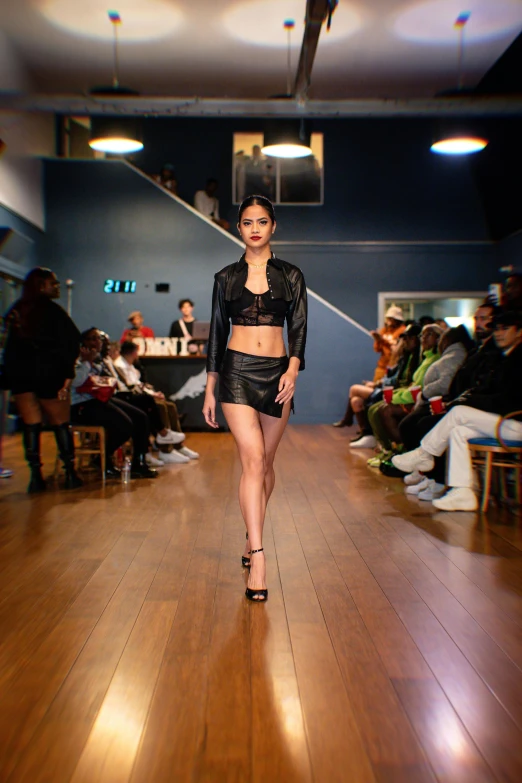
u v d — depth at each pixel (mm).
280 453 7402
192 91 11195
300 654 2371
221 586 3068
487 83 10555
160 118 12117
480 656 2361
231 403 2963
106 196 10594
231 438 8797
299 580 3152
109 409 5668
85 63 10102
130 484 5531
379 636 2523
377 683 2164
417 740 1847
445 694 2096
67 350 5145
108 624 2625
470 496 4562
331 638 2506
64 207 10578
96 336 5781
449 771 1710
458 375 5137
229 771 1705
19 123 9438
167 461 6711
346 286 12031
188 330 10031
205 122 12148
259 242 2943
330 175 12203
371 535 3947
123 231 10609
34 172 10164
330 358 10688
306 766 1727
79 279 10609
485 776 1690
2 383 5199
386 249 11984
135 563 3400
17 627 2594
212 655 2359
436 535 3945
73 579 3148
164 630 2570
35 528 4086
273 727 1906
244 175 12195
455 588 3043
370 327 12023
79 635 2521
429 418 5098
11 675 2205
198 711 1989
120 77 10641
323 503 4836
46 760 1746
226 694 2088
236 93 11273
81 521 4266
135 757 1761
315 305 10688
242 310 2979
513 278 4969
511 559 3475
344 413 10703
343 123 12164
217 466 6504
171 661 2311
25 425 5199
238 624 2631
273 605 2834
